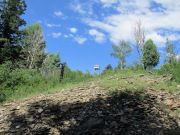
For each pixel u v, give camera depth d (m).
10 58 49.44
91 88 13.90
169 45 40.59
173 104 11.12
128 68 19.38
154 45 40.06
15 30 52.62
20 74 18.00
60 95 13.52
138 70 18.20
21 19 53.31
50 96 13.71
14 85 17.39
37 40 75.12
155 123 9.88
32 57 73.25
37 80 17.95
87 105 11.42
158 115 10.41
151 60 38.53
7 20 52.38
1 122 11.37
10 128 10.79
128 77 15.69
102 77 17.58
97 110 10.88
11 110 12.45
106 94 12.47
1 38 48.72
